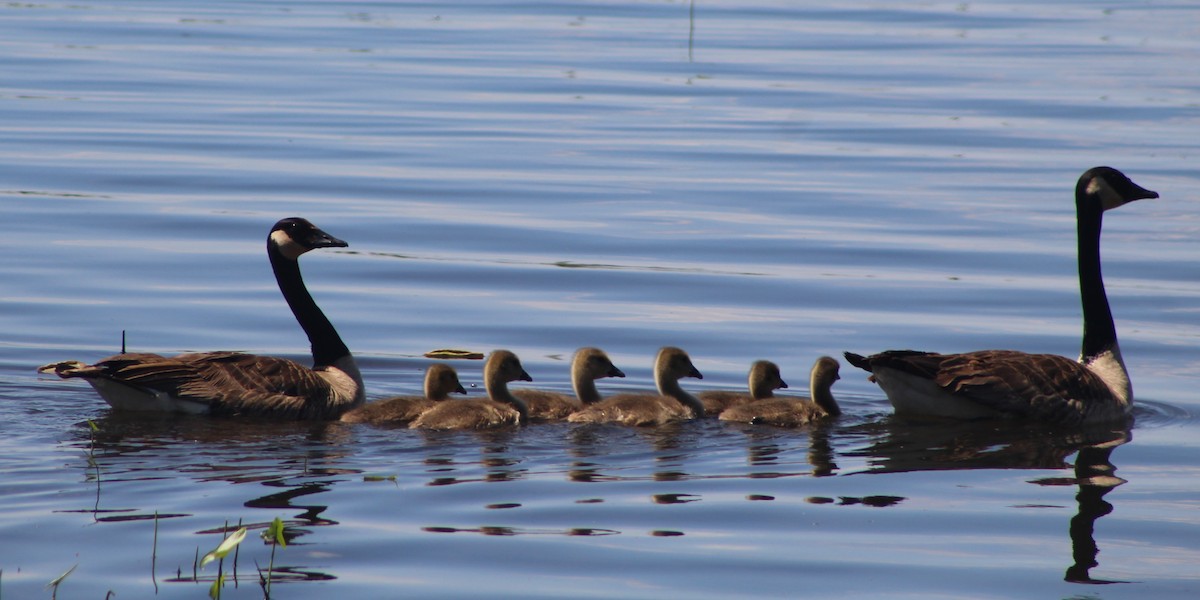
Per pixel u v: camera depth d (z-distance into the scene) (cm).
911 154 3011
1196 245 2338
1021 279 2141
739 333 1902
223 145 2969
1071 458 1374
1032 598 1011
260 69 3881
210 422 1454
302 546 1072
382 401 1489
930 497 1234
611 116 3369
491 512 1159
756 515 1169
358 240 2320
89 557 1044
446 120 3284
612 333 1903
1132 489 1270
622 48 4369
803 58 4244
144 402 1484
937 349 1841
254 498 1185
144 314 1947
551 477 1267
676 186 2698
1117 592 1024
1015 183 2755
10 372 1688
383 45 4331
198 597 973
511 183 2698
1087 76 3959
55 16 4769
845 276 2152
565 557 1062
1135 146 3078
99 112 3275
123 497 1182
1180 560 1088
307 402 1487
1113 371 1599
